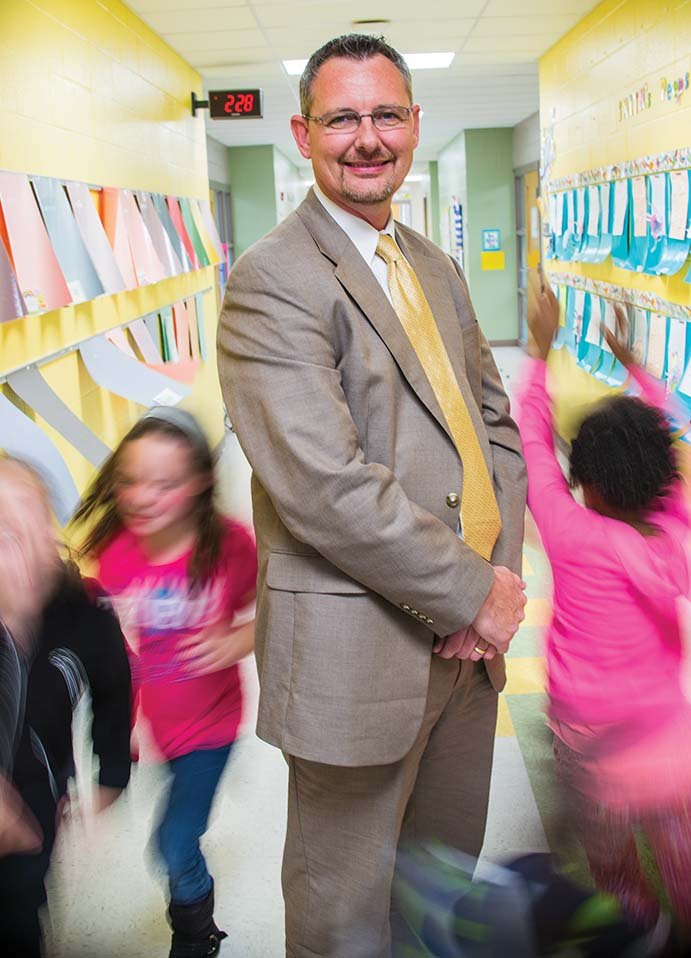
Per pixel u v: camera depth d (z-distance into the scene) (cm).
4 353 285
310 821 148
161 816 176
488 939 126
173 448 170
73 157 373
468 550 130
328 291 129
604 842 142
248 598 175
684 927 126
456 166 1364
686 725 160
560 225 663
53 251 315
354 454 125
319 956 148
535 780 226
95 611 151
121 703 155
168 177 590
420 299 142
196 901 176
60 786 145
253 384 129
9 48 300
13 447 252
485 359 161
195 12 515
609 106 525
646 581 160
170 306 554
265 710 138
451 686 151
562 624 172
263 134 1114
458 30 621
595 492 168
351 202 133
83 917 189
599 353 539
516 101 972
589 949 122
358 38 134
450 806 166
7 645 136
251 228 1278
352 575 128
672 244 411
